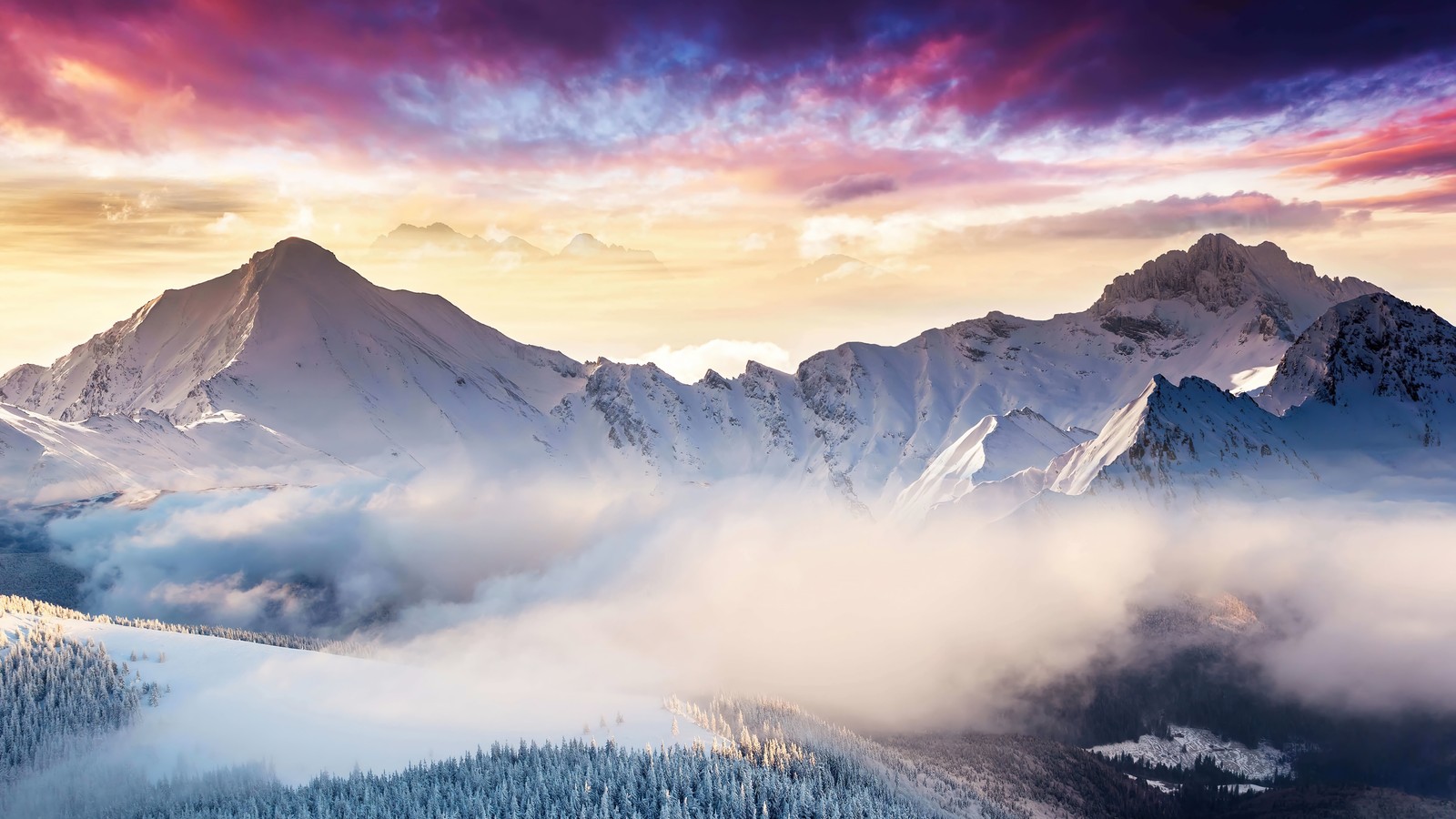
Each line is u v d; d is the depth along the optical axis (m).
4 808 166.88
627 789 186.12
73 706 192.88
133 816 168.38
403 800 175.50
